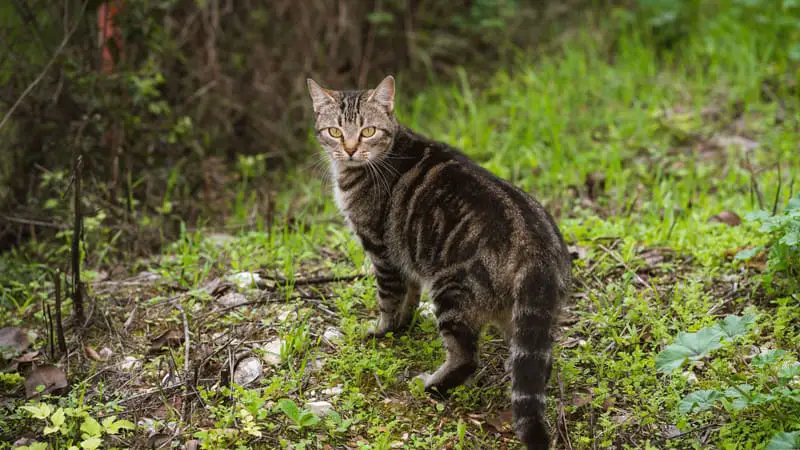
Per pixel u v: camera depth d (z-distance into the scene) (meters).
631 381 4.02
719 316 4.52
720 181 6.26
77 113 6.32
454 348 4.07
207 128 7.40
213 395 4.12
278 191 6.95
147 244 6.00
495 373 4.27
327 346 4.49
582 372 4.16
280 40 7.88
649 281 4.91
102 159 6.27
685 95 7.60
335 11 8.14
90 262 5.66
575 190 6.32
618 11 8.86
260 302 4.92
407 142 4.67
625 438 3.74
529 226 3.91
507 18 9.09
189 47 7.41
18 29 6.08
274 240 5.73
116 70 6.26
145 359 4.51
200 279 5.30
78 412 3.87
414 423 3.93
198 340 4.58
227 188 7.01
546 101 7.36
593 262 5.15
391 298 4.58
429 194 4.32
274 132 7.62
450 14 9.10
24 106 6.09
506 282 3.88
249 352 4.42
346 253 5.54
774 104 7.16
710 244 5.15
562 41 8.77
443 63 8.90
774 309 4.51
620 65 8.18
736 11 8.40
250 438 3.83
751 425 3.67
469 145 6.98
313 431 3.89
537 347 3.59
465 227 4.07
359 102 4.61
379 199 4.55
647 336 4.40
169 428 3.94
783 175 6.14
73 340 4.69
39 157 6.25
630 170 6.47
